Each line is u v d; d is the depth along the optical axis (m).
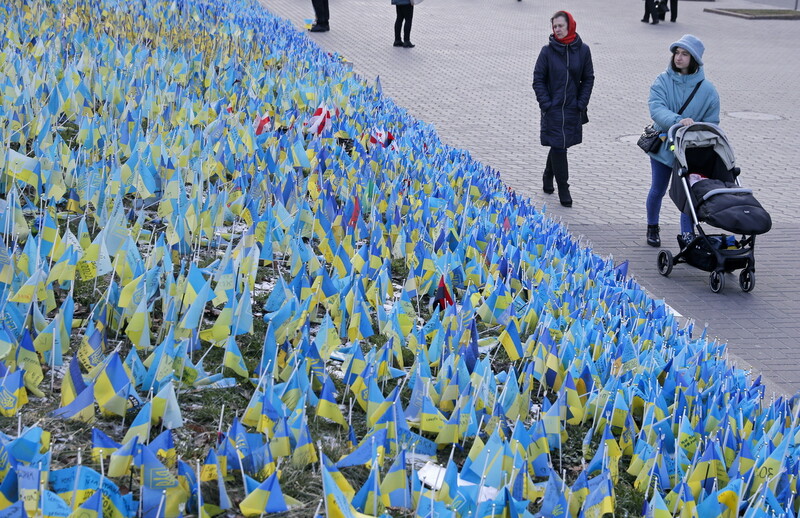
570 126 9.97
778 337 7.21
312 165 6.96
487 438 3.88
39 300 4.03
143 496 2.91
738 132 14.31
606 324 5.29
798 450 4.04
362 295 4.42
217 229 5.69
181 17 12.27
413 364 4.37
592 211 10.17
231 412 3.78
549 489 3.24
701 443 3.92
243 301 4.06
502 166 11.75
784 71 19.84
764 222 7.75
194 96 8.20
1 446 2.86
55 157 5.38
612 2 29.56
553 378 4.39
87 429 3.43
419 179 7.52
